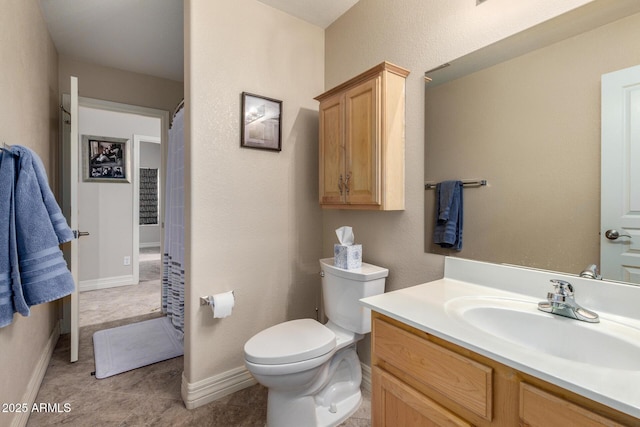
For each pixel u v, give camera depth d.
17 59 1.59
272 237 2.10
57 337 2.62
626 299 1.00
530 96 1.22
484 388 0.82
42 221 1.37
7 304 1.25
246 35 1.97
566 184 1.13
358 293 1.68
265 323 2.07
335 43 2.24
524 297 1.22
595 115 1.06
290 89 2.17
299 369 1.40
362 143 1.70
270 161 2.09
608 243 1.04
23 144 1.69
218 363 1.87
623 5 1.01
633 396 0.61
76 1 2.07
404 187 1.70
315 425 1.54
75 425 1.60
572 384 0.65
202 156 1.81
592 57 1.07
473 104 1.41
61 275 1.41
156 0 2.07
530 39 1.23
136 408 1.75
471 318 1.09
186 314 1.82
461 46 1.46
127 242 4.35
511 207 1.28
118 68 3.08
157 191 8.09
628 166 1.00
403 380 1.06
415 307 1.12
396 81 1.66
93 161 4.12
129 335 2.71
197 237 1.79
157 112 3.29
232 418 1.68
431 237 1.58
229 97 1.90
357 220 2.04
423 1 1.63
